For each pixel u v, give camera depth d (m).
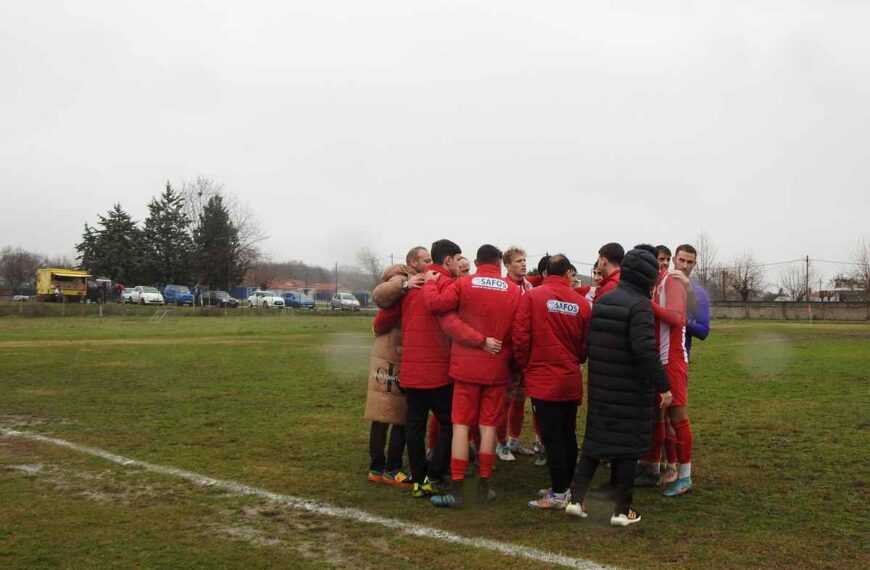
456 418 4.95
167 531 4.26
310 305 57.38
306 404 9.25
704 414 8.44
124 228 62.00
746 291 59.03
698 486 5.37
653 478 5.57
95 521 4.43
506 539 4.18
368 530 4.33
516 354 4.93
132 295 51.03
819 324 38.81
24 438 6.95
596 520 4.57
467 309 4.95
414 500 5.04
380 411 5.42
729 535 4.22
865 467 5.84
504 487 5.50
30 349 17.36
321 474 5.71
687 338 5.66
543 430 4.91
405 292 5.29
